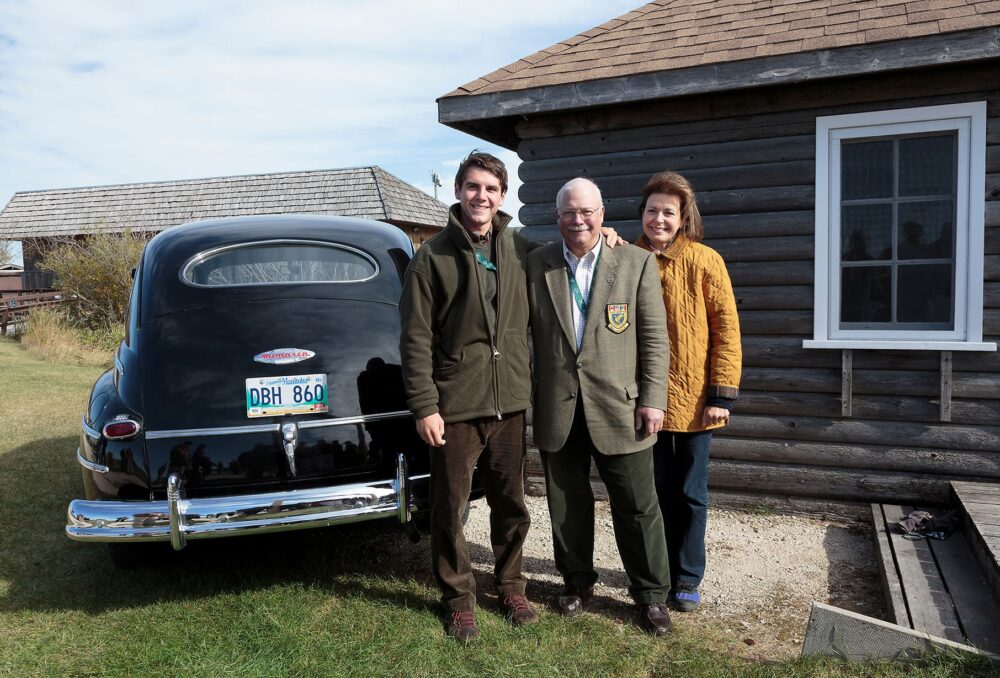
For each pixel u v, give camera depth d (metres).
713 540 4.02
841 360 4.24
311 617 3.05
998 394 3.94
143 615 3.13
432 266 2.79
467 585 2.97
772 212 4.36
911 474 4.16
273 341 3.15
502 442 2.96
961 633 2.64
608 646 2.82
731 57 4.05
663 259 3.06
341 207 21.09
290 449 2.99
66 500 4.75
